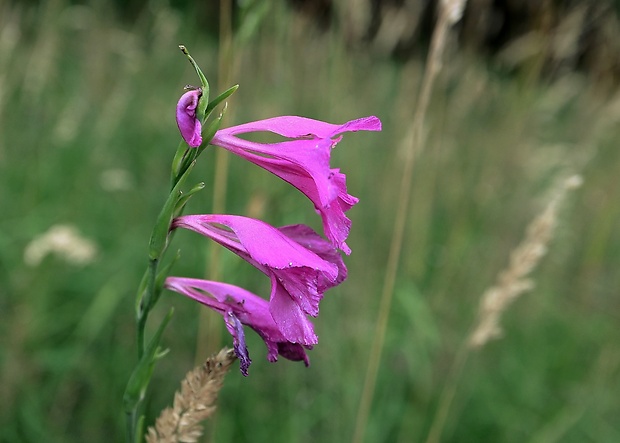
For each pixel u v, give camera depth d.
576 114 5.57
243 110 3.98
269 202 3.12
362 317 3.40
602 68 5.27
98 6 5.96
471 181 4.58
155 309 3.36
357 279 3.54
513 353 3.87
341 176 1.26
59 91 5.42
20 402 2.88
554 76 5.09
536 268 4.32
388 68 5.01
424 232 4.01
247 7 2.46
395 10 4.64
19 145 4.47
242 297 1.38
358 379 3.20
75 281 3.60
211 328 2.67
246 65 3.98
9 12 5.23
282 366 3.20
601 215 4.64
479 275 4.04
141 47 5.63
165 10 5.44
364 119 1.23
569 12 4.19
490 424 3.41
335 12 3.62
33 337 3.17
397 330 3.63
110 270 3.66
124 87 4.62
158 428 1.43
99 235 3.99
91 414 2.98
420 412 3.22
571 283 4.57
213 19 6.75
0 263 3.59
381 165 4.42
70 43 6.04
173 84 5.55
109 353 3.28
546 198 4.33
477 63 4.74
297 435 2.93
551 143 5.33
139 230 4.03
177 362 3.20
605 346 3.86
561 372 3.86
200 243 3.66
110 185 4.04
